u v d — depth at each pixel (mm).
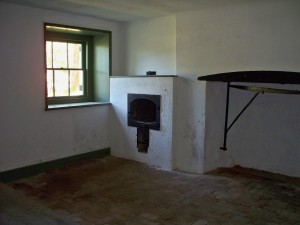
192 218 2635
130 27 4605
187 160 3920
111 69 4641
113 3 3342
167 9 3641
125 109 4402
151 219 2611
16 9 3482
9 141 3535
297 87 3426
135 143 4336
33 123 3740
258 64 3355
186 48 3816
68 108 4082
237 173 3830
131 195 3135
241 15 3400
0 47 3379
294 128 3557
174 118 3924
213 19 3584
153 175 3758
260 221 2590
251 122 3861
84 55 4672
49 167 3936
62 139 4062
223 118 3957
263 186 3402
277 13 3188
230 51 3512
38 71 3740
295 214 2727
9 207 2750
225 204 2924
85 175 3752
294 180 3570
